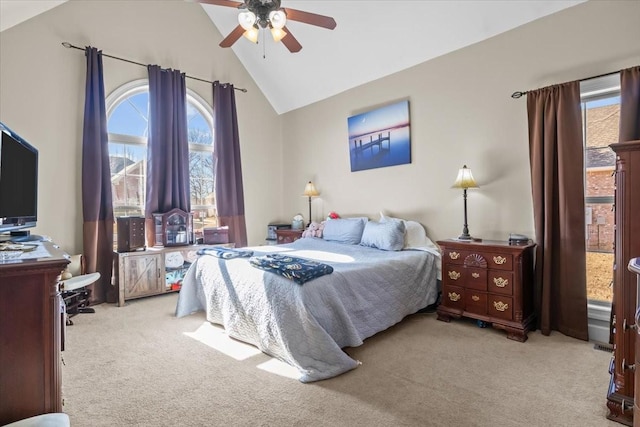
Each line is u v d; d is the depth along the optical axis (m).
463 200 3.51
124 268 3.73
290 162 5.54
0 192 1.72
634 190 1.61
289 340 2.20
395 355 2.41
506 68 3.19
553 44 2.91
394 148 4.07
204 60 4.81
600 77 2.65
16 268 1.05
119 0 4.07
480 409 1.76
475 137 3.41
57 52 3.64
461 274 3.04
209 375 2.13
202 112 4.89
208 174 5.02
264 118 5.50
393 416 1.71
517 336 2.67
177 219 4.27
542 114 2.87
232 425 1.64
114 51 4.03
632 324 1.61
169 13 4.47
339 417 1.70
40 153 3.55
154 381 2.06
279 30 2.74
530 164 2.96
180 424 1.65
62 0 3.52
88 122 3.77
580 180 2.69
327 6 3.74
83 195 3.74
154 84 4.23
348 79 4.49
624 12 2.57
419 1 3.31
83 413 1.73
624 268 1.64
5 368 1.07
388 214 4.19
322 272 2.40
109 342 2.66
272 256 2.85
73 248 3.76
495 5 3.06
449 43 3.52
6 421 1.07
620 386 1.65
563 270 2.75
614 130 2.74
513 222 3.18
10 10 3.04
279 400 1.85
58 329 1.15
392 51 3.89
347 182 4.66
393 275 2.94
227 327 2.76
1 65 3.34
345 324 2.37
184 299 3.28
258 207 5.44
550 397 1.86
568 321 2.73
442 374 2.13
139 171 4.39
